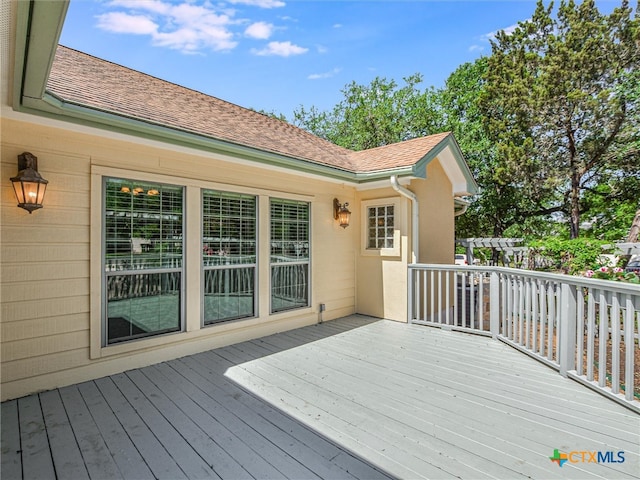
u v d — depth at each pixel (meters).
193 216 4.22
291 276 5.50
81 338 3.37
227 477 1.99
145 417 2.68
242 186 4.74
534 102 11.70
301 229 5.66
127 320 3.71
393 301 6.06
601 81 10.99
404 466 2.08
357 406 2.86
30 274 3.08
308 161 5.06
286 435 2.43
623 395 2.87
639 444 2.29
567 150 12.30
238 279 4.77
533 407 2.82
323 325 5.70
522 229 14.33
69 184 3.29
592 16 11.45
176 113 4.31
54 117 2.94
